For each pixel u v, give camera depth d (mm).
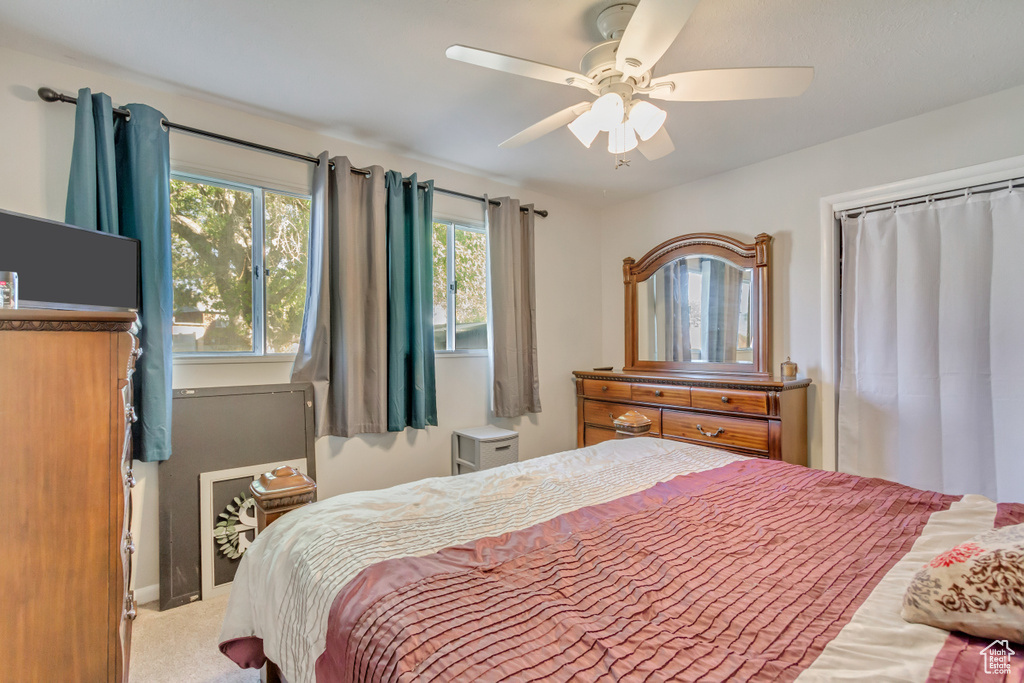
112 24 1736
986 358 2324
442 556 1099
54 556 1137
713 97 1653
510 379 3367
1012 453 2217
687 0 1186
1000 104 2270
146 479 2123
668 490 1568
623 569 1042
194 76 2096
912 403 2525
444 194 3238
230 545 2281
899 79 2150
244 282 2502
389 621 836
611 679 684
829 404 2863
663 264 3689
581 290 4102
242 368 2422
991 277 2305
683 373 3559
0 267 1303
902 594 912
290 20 1728
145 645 1810
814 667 697
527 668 707
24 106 1906
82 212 1871
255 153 2467
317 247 2555
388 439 2912
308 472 2531
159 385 2027
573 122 1762
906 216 2561
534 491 1557
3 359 1081
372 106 2373
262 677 1456
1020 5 1644
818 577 995
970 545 864
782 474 1753
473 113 2449
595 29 1782
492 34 1817
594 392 3660
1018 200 2225
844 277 2805
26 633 1097
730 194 3330
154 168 2061
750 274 3189
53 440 1140
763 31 1787
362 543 1164
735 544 1167
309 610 1010
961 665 674
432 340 3020
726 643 772
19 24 1729
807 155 2943
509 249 3406
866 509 1393
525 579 999
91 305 1602
